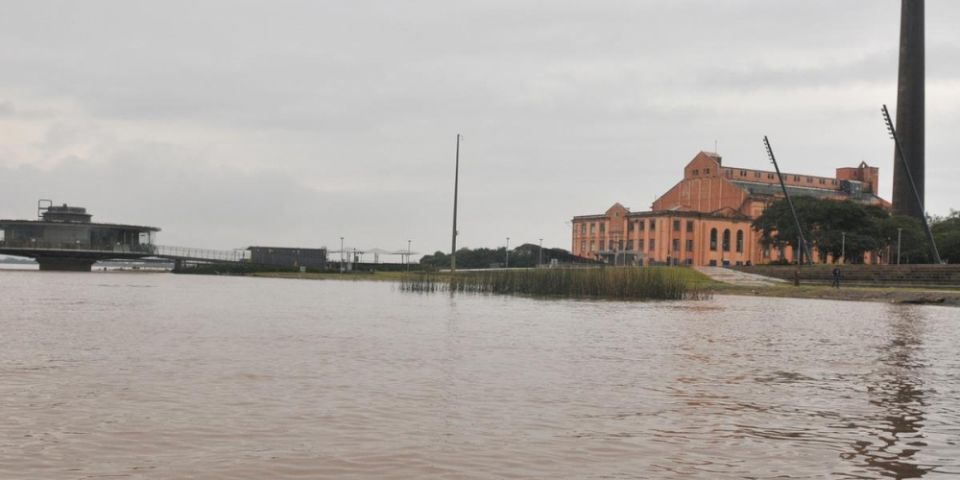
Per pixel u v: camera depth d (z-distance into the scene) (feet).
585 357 72.18
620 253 509.35
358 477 31.35
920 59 479.00
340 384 53.57
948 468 34.22
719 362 70.28
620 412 45.57
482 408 45.96
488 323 112.16
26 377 54.34
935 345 90.74
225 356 67.87
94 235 398.62
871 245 407.64
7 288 202.08
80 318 107.76
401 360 67.41
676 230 492.13
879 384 58.49
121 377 54.80
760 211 505.25
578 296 208.95
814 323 126.41
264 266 427.33
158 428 39.11
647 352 77.30
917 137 476.54
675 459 35.09
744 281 306.96
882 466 34.45
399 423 41.39
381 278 357.20
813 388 55.98
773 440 39.11
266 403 46.11
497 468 33.06
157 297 173.68
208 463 32.89
